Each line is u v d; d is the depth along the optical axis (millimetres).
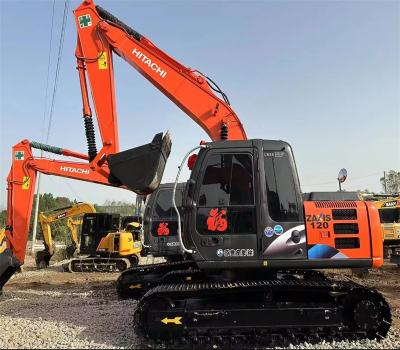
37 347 5812
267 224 5797
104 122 7523
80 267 16922
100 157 7422
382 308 5773
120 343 5961
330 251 5797
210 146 6062
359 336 5828
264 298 5906
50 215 20609
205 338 5762
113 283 12875
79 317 7523
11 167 12938
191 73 7555
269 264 5730
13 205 12742
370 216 5922
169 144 6988
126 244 17094
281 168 6004
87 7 7793
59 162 13125
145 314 5801
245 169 5984
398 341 5801
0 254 9133
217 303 5895
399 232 18797
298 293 5977
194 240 5805
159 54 7656
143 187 6453
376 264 5816
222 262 5738
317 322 5773
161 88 7609
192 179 5977
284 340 5832
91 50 7711
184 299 5922
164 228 11211
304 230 5840
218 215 5852
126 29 7840
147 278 9438
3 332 6520
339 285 5828
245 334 5812
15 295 10461
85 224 18969
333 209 5922
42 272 16875
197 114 7438
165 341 5754
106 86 7605
